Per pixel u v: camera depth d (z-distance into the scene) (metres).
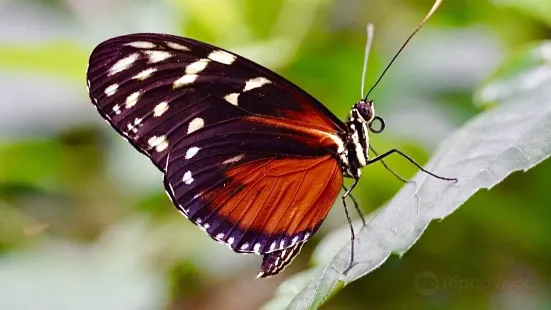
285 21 0.40
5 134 0.42
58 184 0.43
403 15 0.43
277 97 0.37
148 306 0.40
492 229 0.41
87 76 0.36
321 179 0.37
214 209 0.37
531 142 0.35
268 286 0.43
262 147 0.37
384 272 0.41
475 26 0.43
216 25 0.40
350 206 0.42
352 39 0.43
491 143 0.36
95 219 0.43
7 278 0.40
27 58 0.40
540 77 0.39
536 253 0.41
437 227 0.41
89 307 0.40
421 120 0.42
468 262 0.41
